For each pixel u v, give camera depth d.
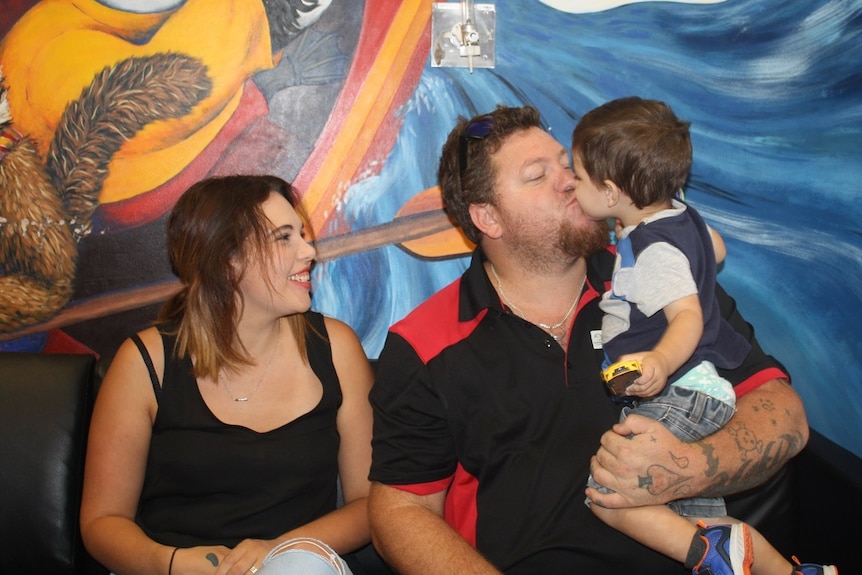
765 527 1.63
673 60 1.95
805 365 2.02
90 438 1.54
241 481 1.52
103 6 1.89
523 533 1.44
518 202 1.50
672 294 1.31
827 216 1.98
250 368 1.58
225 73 1.92
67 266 1.94
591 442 1.46
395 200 1.98
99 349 1.97
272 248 1.50
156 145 1.93
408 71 1.94
